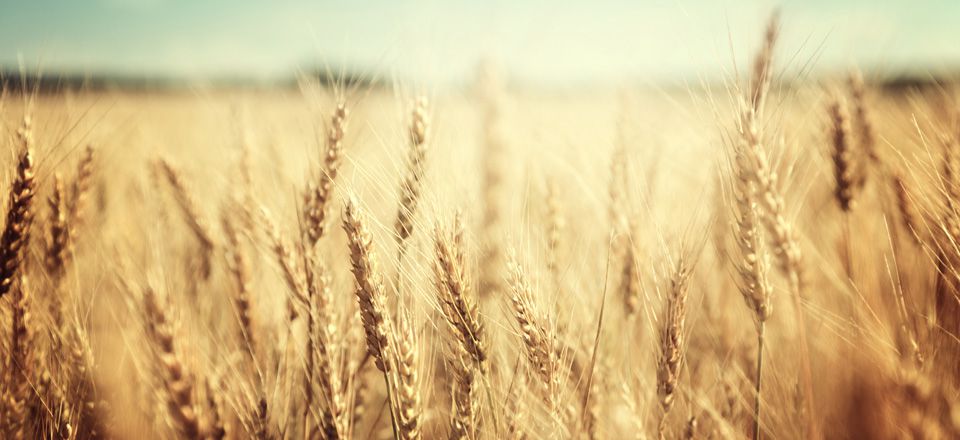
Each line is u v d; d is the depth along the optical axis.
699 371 0.59
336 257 0.55
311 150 0.51
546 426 0.49
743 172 0.45
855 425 0.53
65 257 0.56
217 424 0.49
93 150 0.61
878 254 0.57
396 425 0.44
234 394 0.52
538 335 0.44
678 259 0.47
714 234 0.56
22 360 0.49
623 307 0.55
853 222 0.59
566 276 0.53
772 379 0.54
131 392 0.57
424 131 0.49
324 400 0.47
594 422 0.50
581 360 0.52
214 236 0.66
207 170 0.71
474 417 0.45
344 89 0.51
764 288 0.45
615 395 0.53
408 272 0.46
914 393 0.38
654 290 0.50
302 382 0.53
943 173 0.50
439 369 0.54
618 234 0.55
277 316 0.56
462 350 0.44
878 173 0.60
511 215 0.48
